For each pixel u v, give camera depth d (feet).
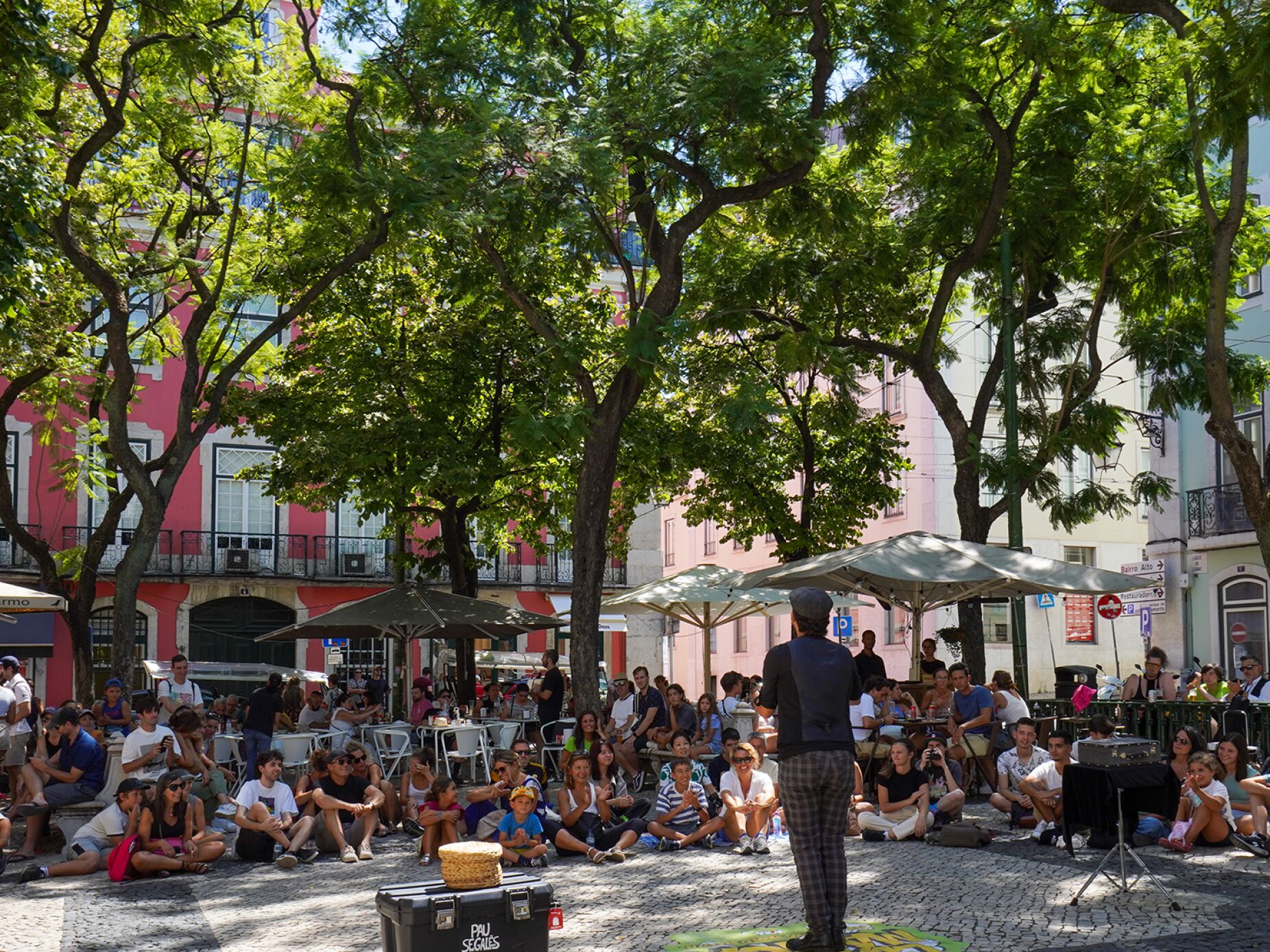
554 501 82.74
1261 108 35.06
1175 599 87.04
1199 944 23.41
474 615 60.54
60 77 44.11
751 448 75.77
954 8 56.13
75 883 34.32
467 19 54.03
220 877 34.99
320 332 75.00
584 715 47.75
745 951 23.08
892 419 116.47
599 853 36.17
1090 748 30.53
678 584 62.64
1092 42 54.80
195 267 60.54
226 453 115.75
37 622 106.83
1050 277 65.62
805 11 55.06
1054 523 62.54
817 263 64.18
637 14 55.52
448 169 47.11
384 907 19.76
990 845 36.19
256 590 116.57
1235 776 36.32
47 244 49.78
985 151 61.87
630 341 50.80
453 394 71.87
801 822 22.36
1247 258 60.29
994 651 110.32
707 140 52.60
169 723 44.80
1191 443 86.53
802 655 22.53
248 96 58.34
